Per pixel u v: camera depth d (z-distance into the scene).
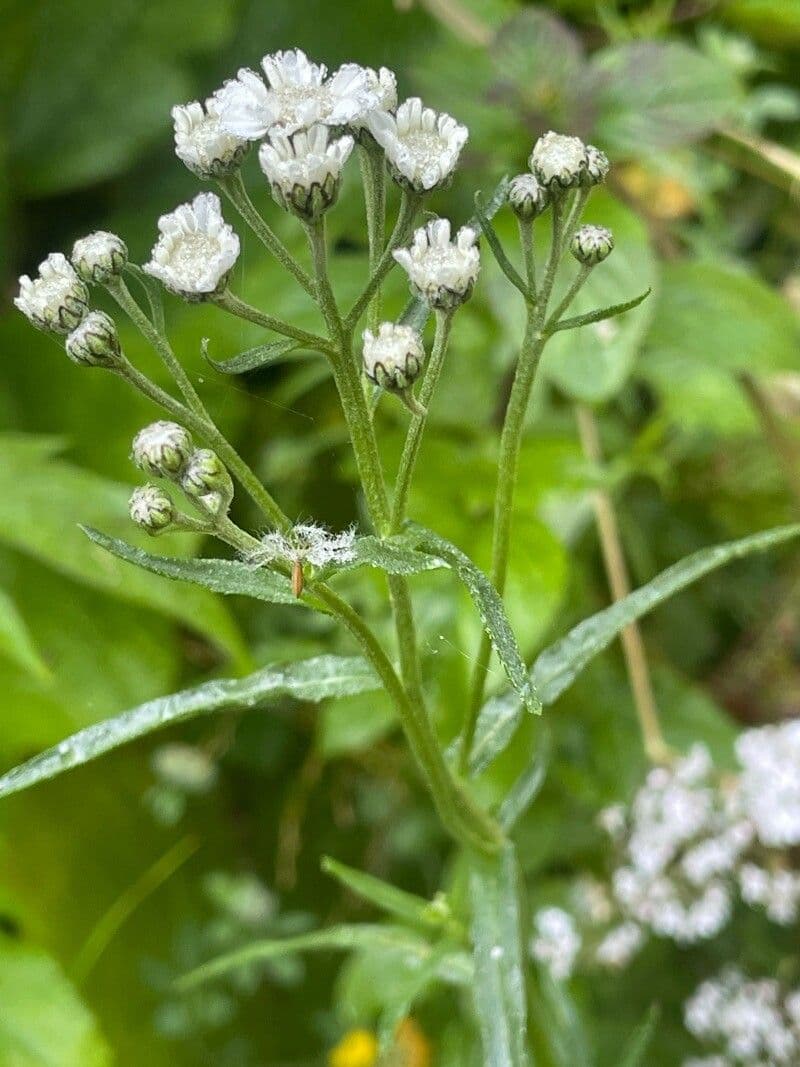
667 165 0.25
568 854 0.23
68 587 0.23
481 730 0.13
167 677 0.23
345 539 0.10
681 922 0.22
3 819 0.24
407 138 0.10
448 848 0.25
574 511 0.22
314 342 0.10
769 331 0.22
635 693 0.23
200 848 0.26
